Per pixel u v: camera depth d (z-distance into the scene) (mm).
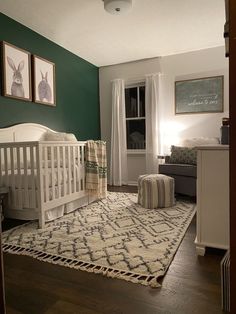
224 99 4168
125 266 1584
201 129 4359
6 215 2602
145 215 2697
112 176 4855
